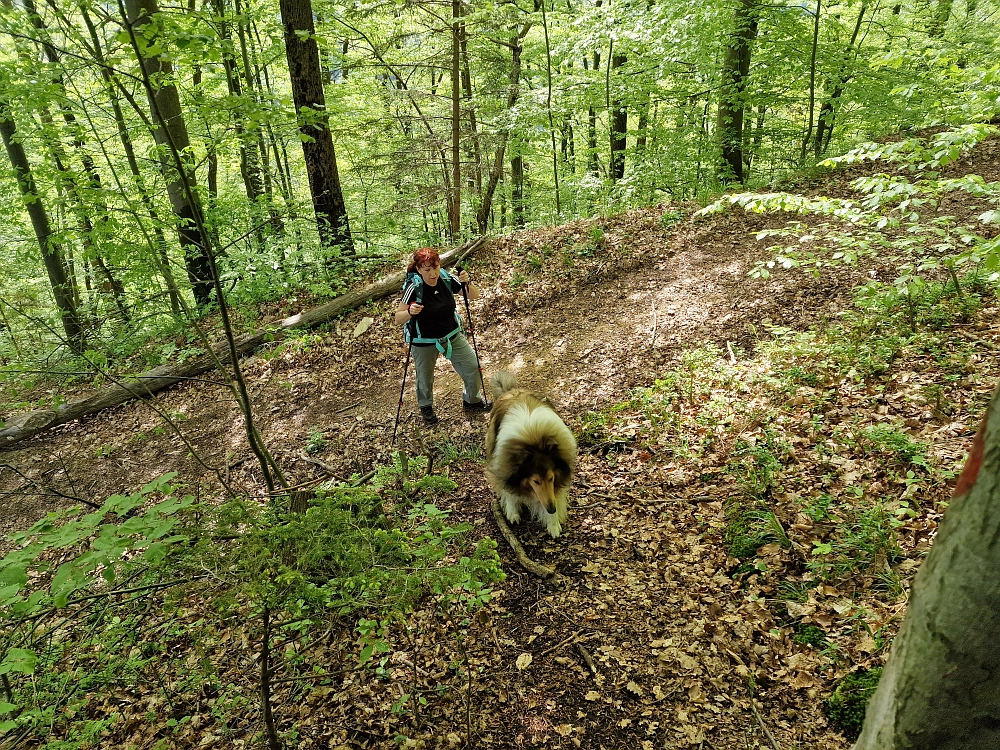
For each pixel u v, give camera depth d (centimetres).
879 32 1293
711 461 468
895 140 995
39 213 1030
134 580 299
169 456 689
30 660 172
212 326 904
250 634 291
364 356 783
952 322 529
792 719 279
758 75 1050
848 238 500
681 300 749
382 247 1145
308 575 251
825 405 482
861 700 270
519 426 410
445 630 364
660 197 1173
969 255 402
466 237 1115
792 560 360
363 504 273
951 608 105
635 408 572
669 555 394
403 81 1372
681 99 1202
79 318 1005
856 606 314
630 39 1076
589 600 373
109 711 336
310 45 897
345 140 1376
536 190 1758
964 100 568
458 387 702
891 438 409
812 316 626
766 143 1228
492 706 314
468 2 1048
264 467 359
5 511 655
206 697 334
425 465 553
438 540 267
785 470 431
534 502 425
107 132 1071
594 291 828
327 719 315
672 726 290
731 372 566
